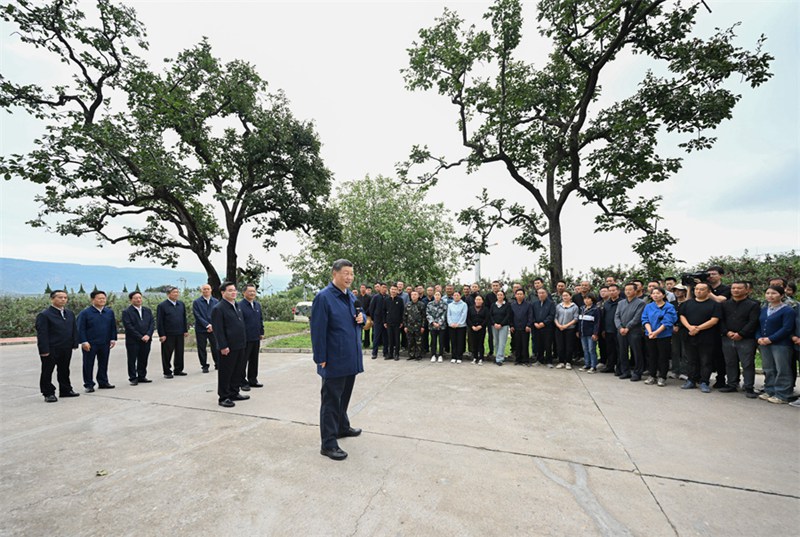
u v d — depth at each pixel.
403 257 20.41
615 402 5.28
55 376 7.76
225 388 5.29
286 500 2.77
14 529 2.44
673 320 6.18
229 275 14.29
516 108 11.16
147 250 14.41
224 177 13.86
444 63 10.67
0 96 9.99
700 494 2.87
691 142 10.52
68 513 2.63
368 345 10.51
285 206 14.69
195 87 13.11
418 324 8.69
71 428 4.40
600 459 3.47
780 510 2.66
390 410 4.92
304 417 4.73
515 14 9.82
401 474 3.17
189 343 12.13
